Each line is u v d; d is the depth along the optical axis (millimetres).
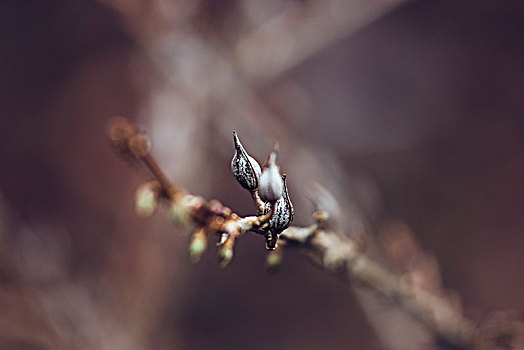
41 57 1046
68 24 1035
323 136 1009
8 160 994
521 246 949
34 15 1045
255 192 250
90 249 852
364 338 907
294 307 950
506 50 1098
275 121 765
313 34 736
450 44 1131
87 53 1033
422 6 1115
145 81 844
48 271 698
